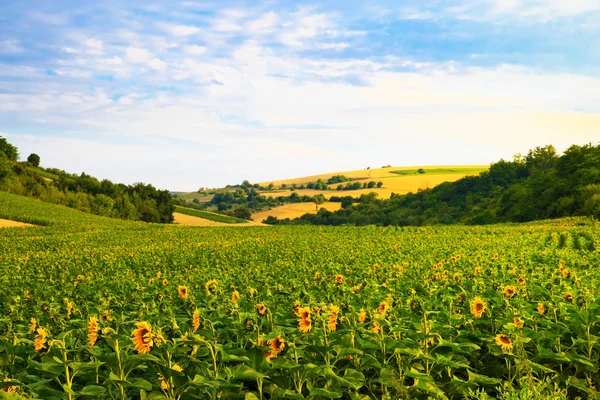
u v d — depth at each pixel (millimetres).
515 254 22344
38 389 5043
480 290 11047
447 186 161375
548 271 14586
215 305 9500
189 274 19453
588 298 9016
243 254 29031
